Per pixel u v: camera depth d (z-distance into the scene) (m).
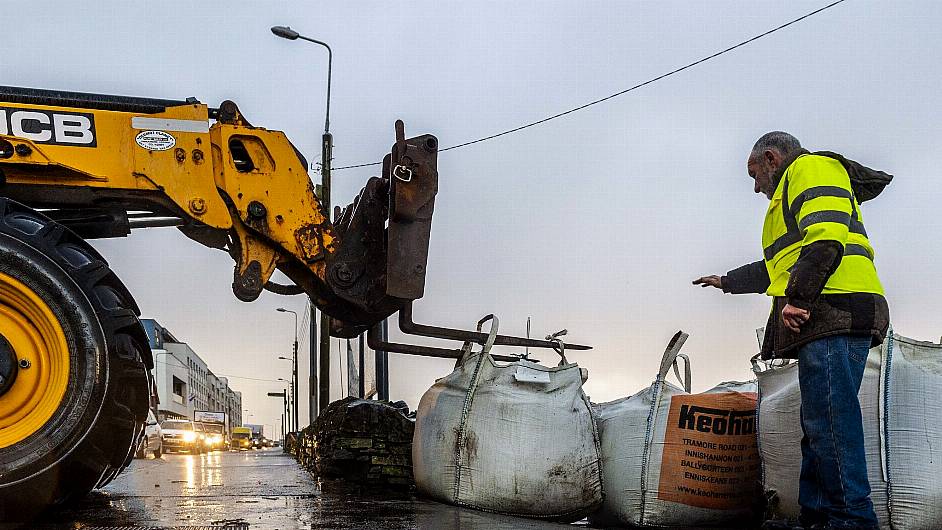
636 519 4.38
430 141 4.99
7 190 4.52
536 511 4.49
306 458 11.46
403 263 4.89
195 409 100.12
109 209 4.84
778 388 4.11
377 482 6.08
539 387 4.71
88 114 4.67
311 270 5.02
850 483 3.31
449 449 4.73
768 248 3.68
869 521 3.30
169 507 4.82
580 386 4.72
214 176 4.88
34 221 4.28
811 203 3.35
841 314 3.35
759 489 4.33
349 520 4.03
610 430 4.62
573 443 4.52
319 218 5.04
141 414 4.46
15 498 3.93
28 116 4.58
